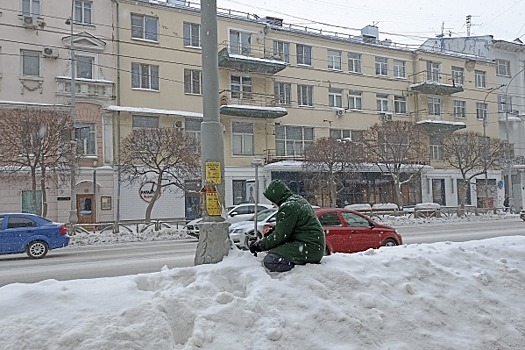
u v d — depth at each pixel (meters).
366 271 5.49
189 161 27.12
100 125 30.48
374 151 35.25
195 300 4.54
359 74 41.94
